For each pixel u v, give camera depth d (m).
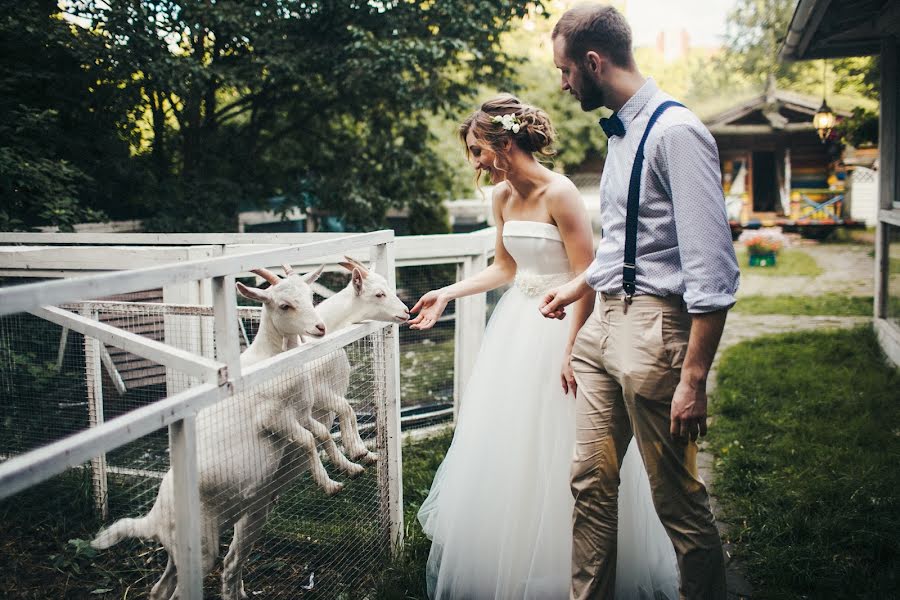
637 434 2.13
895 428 4.41
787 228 20.62
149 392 3.60
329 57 8.24
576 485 2.32
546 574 2.58
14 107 6.61
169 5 7.45
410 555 3.05
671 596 2.73
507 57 9.54
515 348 2.71
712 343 1.91
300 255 2.19
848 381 5.48
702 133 1.94
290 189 9.37
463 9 8.44
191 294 3.48
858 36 7.18
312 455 2.71
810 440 4.27
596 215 11.47
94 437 1.47
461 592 2.72
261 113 9.53
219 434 2.45
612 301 2.15
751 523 3.33
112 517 3.41
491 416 2.72
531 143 2.68
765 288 11.99
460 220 12.05
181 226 7.78
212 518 2.47
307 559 3.01
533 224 2.69
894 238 6.66
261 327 2.62
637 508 2.65
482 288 2.98
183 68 7.05
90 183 7.18
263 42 7.79
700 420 1.95
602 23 2.06
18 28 6.39
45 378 3.50
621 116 2.11
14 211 5.80
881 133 6.97
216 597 2.86
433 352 5.09
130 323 3.53
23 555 3.15
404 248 4.46
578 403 2.33
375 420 3.03
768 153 23.25
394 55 7.82
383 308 2.82
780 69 31.19
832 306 9.88
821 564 2.91
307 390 2.63
